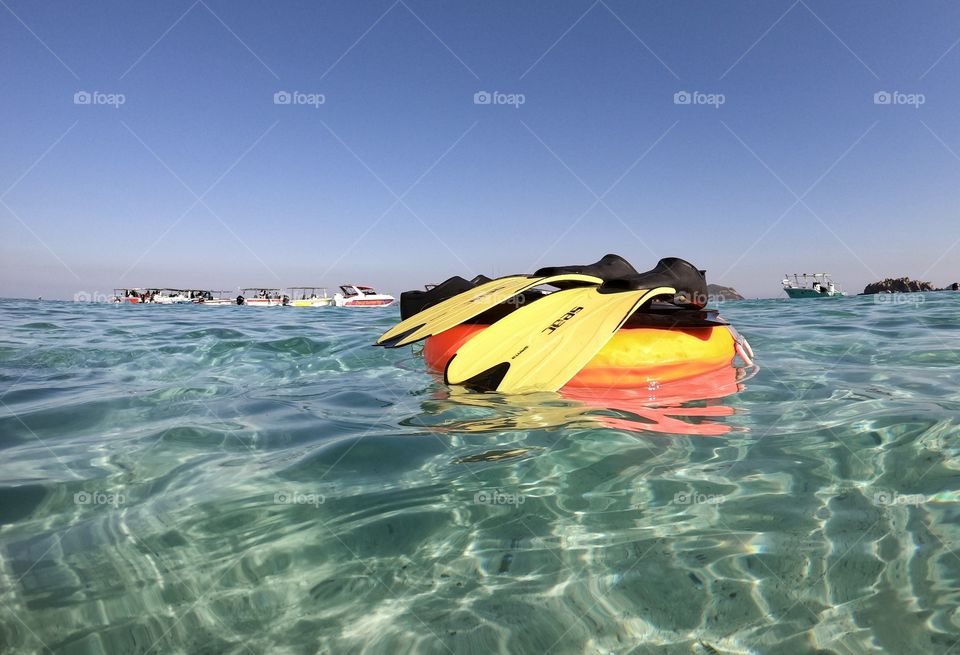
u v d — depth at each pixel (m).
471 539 1.38
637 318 3.18
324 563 1.28
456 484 1.67
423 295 4.30
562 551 1.32
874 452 1.87
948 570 1.21
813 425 2.17
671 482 1.67
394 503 1.56
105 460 1.93
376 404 2.68
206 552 1.32
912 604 1.11
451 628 1.07
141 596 1.17
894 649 1.00
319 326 7.02
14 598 1.16
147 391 3.05
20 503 1.58
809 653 1.00
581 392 2.73
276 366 3.87
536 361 2.81
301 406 2.68
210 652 1.02
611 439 2.03
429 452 1.94
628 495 1.59
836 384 2.89
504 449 1.96
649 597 1.16
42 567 1.26
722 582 1.20
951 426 2.10
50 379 3.42
